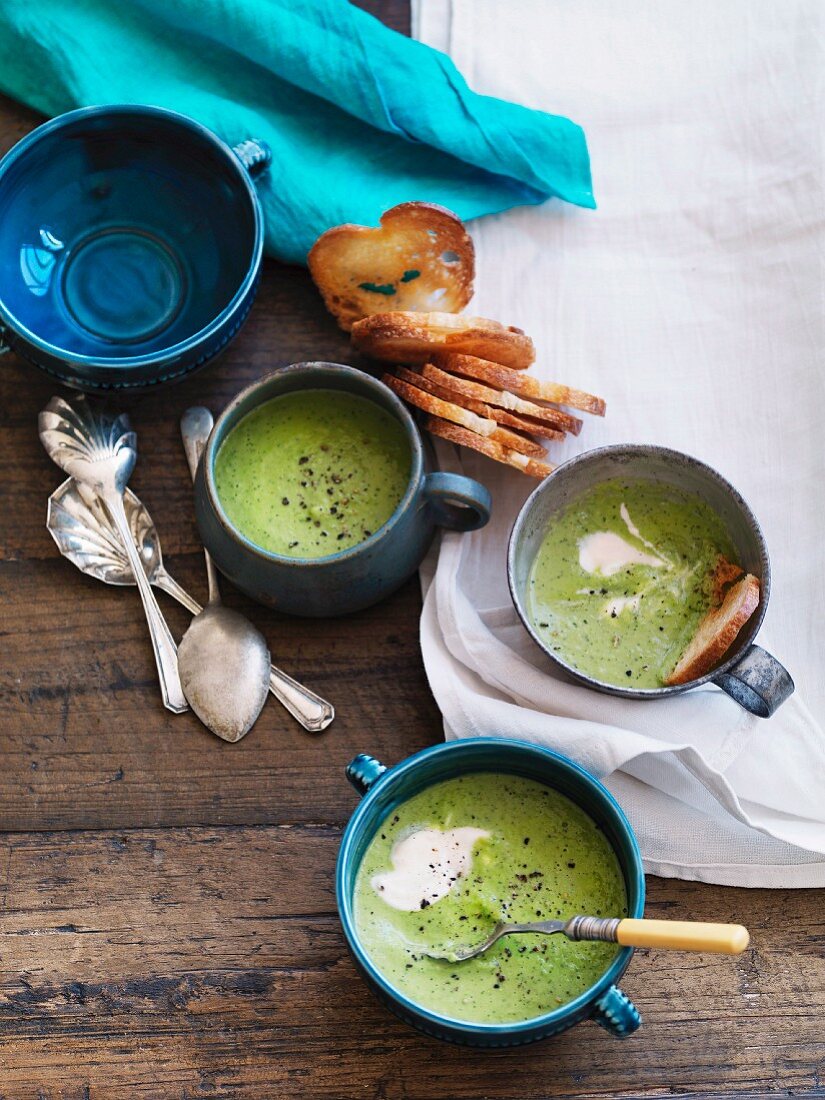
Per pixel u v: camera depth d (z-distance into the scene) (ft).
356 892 2.56
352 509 2.76
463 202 2.91
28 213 2.87
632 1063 2.61
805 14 2.95
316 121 2.93
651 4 2.98
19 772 2.75
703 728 2.67
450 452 2.84
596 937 2.37
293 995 2.65
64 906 2.70
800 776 2.70
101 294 2.90
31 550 2.84
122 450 2.84
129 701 2.78
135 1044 2.64
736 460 2.82
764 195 2.89
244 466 2.77
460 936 2.54
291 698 2.76
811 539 2.78
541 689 2.69
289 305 2.92
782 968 2.65
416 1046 2.62
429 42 2.98
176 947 2.68
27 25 2.89
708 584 2.72
